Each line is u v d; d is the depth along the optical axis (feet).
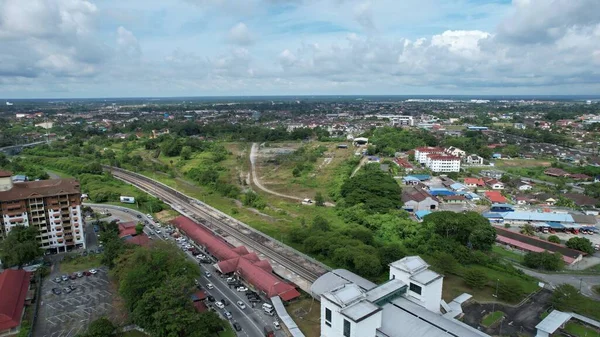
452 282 394.52
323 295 282.97
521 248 493.77
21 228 430.61
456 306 341.00
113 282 399.65
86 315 340.18
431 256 437.17
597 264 454.40
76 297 370.53
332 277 350.02
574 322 327.88
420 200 642.63
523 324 324.39
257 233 534.37
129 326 322.34
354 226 536.83
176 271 341.82
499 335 309.63
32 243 419.74
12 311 322.75
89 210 622.54
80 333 312.29
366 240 474.08
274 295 353.10
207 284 391.45
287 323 313.94
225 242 497.05
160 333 288.71
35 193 456.45
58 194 464.24
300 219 600.39
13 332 313.32
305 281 394.52
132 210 641.81
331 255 435.12
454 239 487.61
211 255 461.37
